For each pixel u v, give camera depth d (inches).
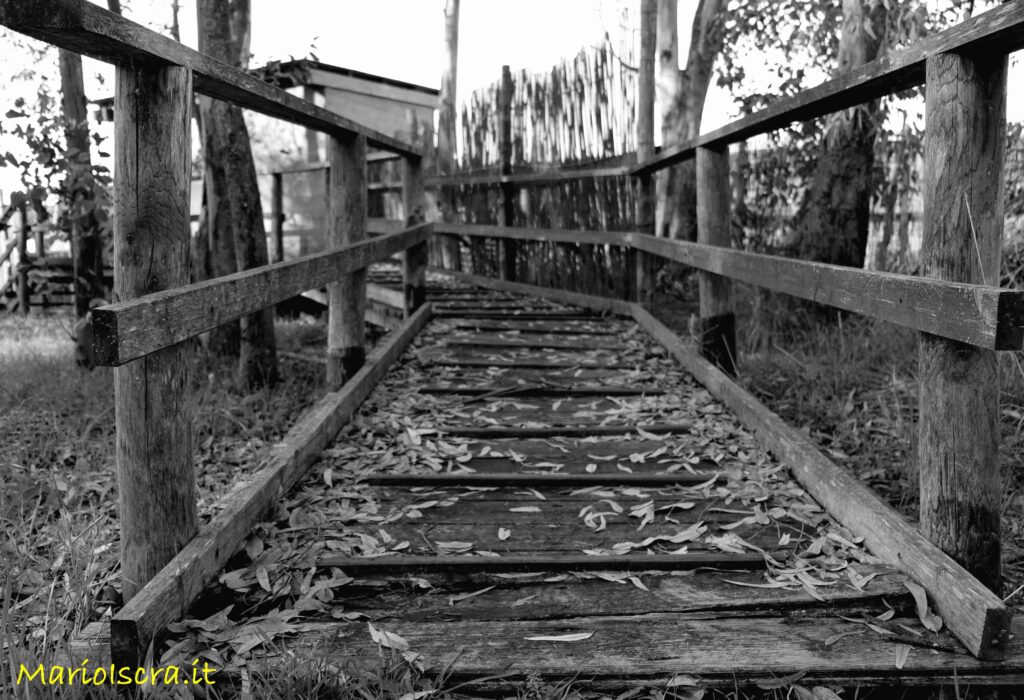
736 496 132.2
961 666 85.8
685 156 236.5
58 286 422.6
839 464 158.2
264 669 83.5
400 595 101.8
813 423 184.2
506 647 89.2
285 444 138.4
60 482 142.3
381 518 123.4
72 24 77.2
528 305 335.0
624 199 311.7
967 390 95.5
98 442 171.2
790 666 85.7
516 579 104.6
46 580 108.0
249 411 201.2
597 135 335.6
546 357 238.4
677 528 120.8
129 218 94.3
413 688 82.7
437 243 489.1
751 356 238.5
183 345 98.3
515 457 152.7
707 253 197.0
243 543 110.3
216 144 257.4
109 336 78.9
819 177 261.1
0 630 86.6
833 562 106.5
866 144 255.6
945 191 95.5
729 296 214.8
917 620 95.0
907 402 185.0
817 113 149.1
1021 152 196.2
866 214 259.3
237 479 147.9
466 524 122.3
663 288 351.9
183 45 96.9
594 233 316.8
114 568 110.0
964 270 95.6
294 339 335.0
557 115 367.2
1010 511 132.6
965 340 85.9
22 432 173.3
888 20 238.4
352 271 179.0
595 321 300.0
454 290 393.4
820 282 127.6
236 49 246.5
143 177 94.0
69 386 213.2
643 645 89.7
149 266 94.8
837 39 297.1
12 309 432.8
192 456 100.7
